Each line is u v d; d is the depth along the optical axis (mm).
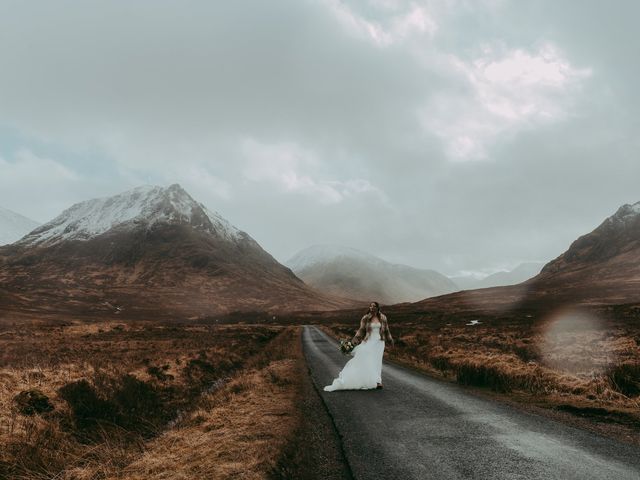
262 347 30281
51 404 9289
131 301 177500
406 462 4977
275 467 4832
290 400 8992
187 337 39469
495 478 4352
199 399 10633
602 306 78875
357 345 10703
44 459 6383
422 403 8430
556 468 4551
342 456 5379
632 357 14555
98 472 5570
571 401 8125
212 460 5242
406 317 85625
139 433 8289
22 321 67062
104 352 22312
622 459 4773
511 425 6488
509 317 64500
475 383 10719
